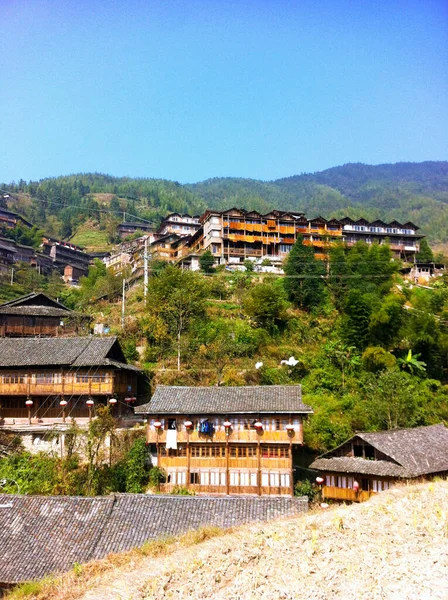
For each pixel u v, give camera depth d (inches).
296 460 1572.3
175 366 2092.8
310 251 2910.9
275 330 2335.1
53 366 1651.1
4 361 1636.3
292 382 1956.2
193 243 4037.9
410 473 1138.7
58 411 1683.1
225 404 1432.1
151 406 1440.7
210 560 616.1
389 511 690.8
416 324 2206.0
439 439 1346.0
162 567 626.8
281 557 591.5
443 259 4239.7
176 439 1422.2
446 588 491.5
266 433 1402.6
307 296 2613.2
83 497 995.9
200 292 2410.2
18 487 1309.1
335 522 673.6
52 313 2370.8
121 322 2475.4
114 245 6250.0
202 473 1406.3
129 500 1003.3
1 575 809.5
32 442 1509.6
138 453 1430.9
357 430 1652.3
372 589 503.8
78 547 880.3
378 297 2469.2
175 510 978.1
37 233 5162.4
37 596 670.5
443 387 2009.1
